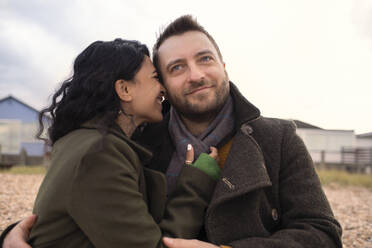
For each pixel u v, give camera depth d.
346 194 8.74
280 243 1.39
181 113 1.82
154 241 1.31
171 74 1.74
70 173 1.29
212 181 1.58
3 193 6.98
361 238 4.26
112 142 1.36
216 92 1.69
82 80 1.57
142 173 1.53
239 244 1.41
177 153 1.81
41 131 1.71
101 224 1.25
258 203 1.55
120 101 1.63
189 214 1.47
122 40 1.77
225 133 1.75
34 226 1.37
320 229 1.46
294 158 1.64
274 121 1.79
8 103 21.14
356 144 21.56
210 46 1.72
